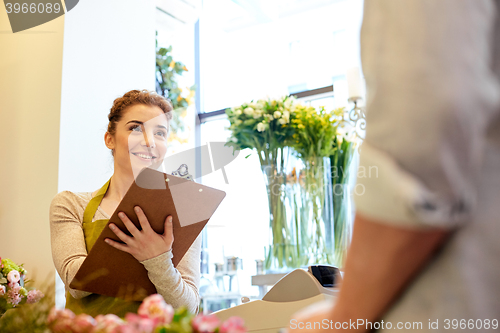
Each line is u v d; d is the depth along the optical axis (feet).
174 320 1.96
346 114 6.74
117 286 4.45
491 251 1.26
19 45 9.01
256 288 7.25
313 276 3.71
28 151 8.55
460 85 1.15
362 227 1.33
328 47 12.78
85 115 8.54
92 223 5.25
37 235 8.22
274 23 13.29
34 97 8.63
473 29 1.22
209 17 13.83
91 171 8.49
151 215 4.20
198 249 5.48
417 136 1.17
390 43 1.27
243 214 6.17
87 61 8.68
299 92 12.34
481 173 1.30
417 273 1.33
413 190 1.17
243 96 13.09
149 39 9.86
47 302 2.39
